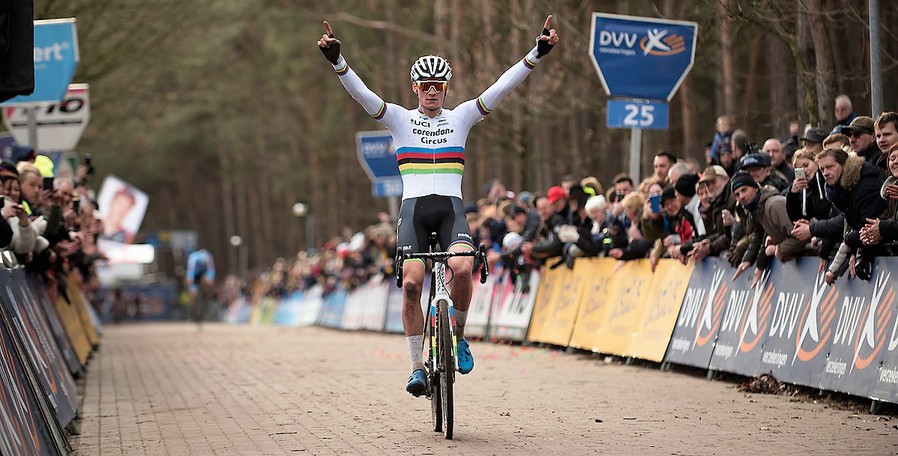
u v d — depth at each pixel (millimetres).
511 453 11695
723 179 19250
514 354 25375
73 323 25828
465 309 13102
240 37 89250
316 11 72375
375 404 16188
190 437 13750
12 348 11578
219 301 101438
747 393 16750
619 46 23672
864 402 15094
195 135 102812
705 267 19859
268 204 115562
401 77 57219
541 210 26312
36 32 25000
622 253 22781
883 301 14406
